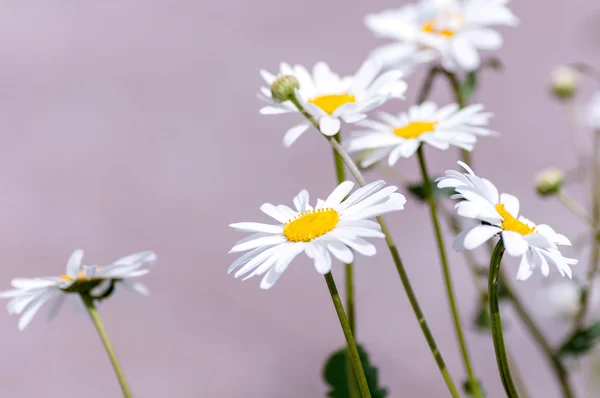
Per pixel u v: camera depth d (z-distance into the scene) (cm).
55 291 63
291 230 57
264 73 64
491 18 77
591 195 77
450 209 82
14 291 62
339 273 130
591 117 77
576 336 74
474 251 101
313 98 64
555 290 82
